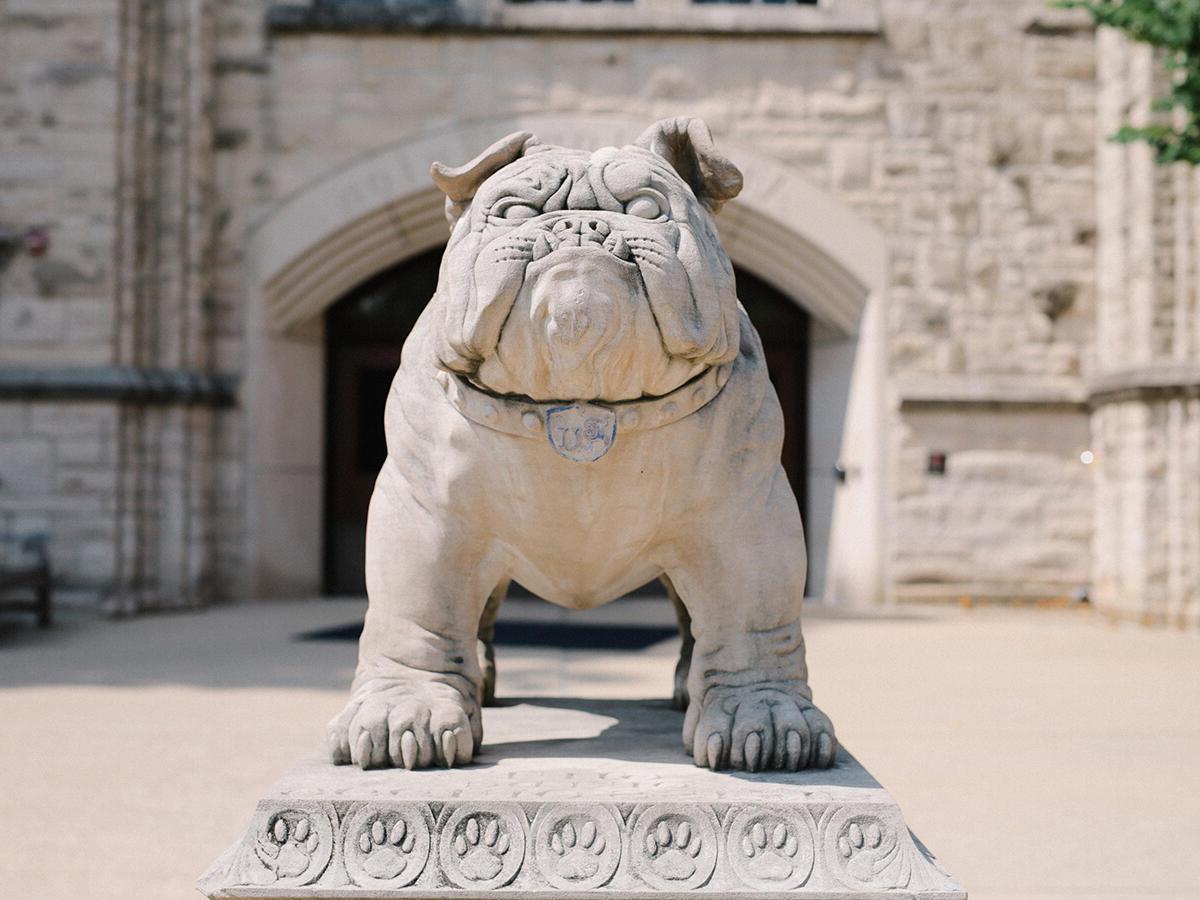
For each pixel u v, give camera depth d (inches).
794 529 95.6
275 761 185.0
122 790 167.8
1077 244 433.7
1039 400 426.9
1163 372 382.3
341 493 467.5
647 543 95.5
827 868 79.4
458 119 431.8
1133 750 197.9
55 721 215.8
